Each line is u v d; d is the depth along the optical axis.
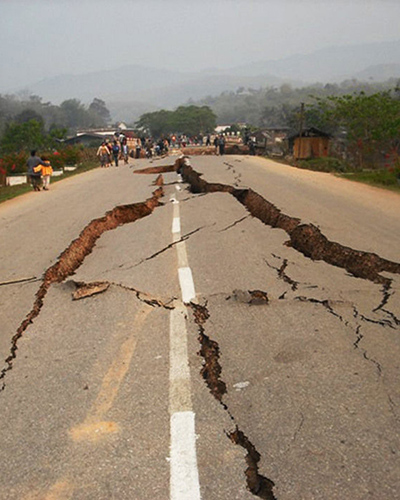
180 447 3.15
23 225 11.03
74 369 4.23
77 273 6.96
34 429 3.43
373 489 2.77
